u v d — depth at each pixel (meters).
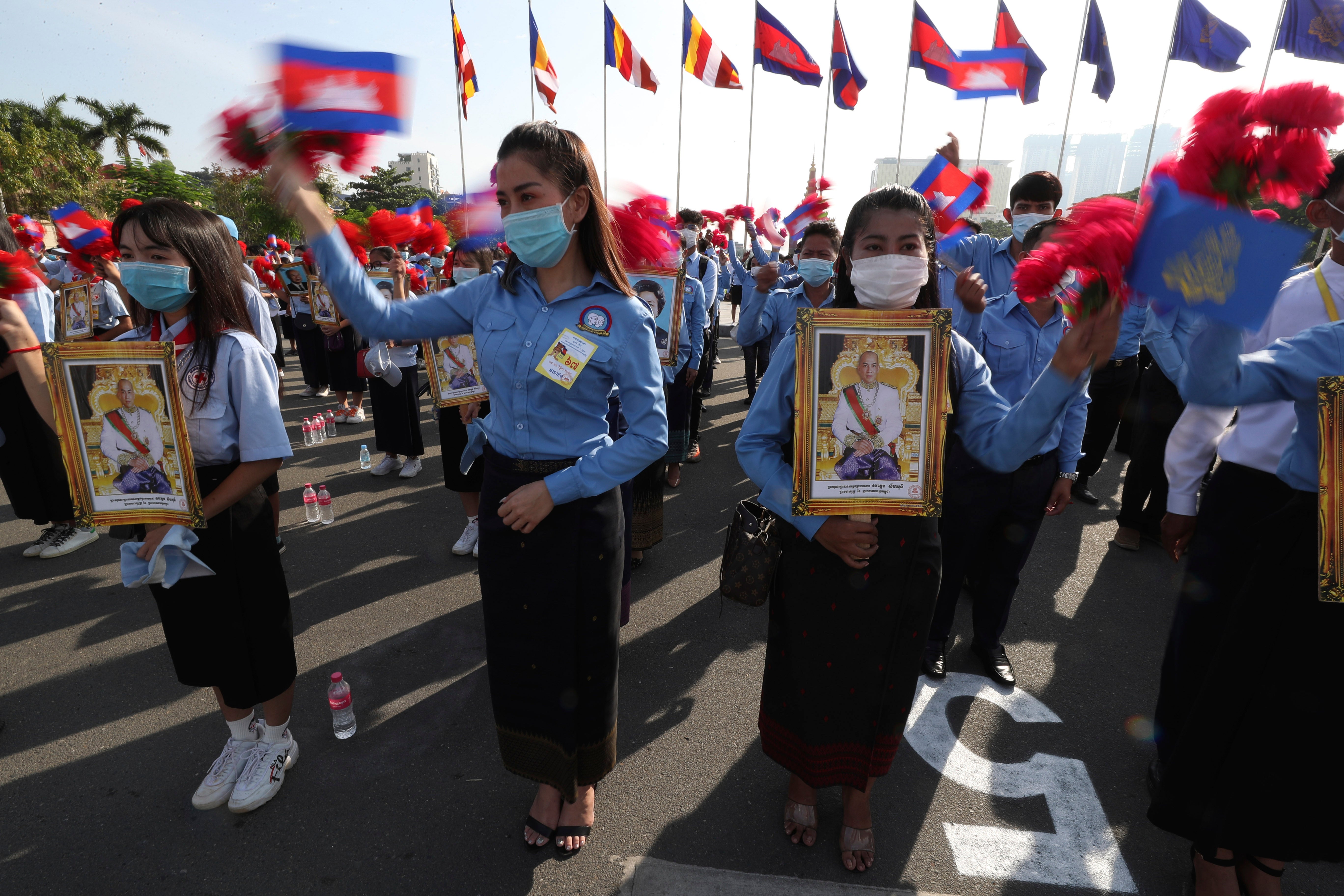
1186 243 1.03
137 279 1.76
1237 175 1.01
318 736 2.62
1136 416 4.35
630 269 2.77
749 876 2.01
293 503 5.17
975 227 3.43
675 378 4.83
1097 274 1.22
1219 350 1.29
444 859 2.07
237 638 2.07
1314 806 1.61
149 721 2.70
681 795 2.33
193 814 2.24
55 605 3.60
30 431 3.89
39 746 2.56
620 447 1.74
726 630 3.43
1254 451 1.94
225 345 1.89
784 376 1.76
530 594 1.85
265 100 1.40
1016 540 2.85
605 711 2.01
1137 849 2.13
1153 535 4.53
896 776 2.44
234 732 2.31
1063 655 3.24
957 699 2.88
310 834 2.16
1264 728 1.61
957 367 1.69
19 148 33.12
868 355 1.59
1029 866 2.06
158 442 1.81
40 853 2.08
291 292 8.88
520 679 1.95
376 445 6.11
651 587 3.89
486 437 1.89
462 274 3.72
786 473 1.73
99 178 36.53
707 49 9.23
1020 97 8.28
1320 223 1.76
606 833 2.17
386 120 1.39
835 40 9.70
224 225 1.98
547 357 1.73
